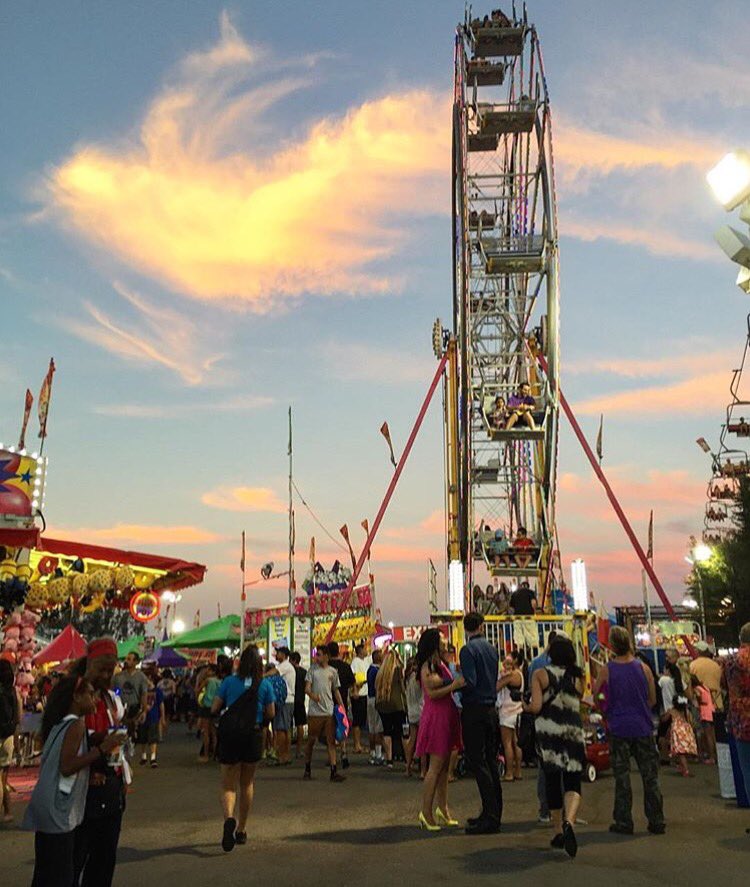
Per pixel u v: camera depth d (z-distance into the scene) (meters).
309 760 12.77
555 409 27.14
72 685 4.69
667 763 14.45
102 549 16.25
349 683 16.25
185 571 17.23
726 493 49.91
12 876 6.39
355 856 6.92
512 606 21.92
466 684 8.02
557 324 27.41
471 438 27.27
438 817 8.52
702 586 49.88
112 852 4.98
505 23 29.98
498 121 29.45
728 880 5.89
